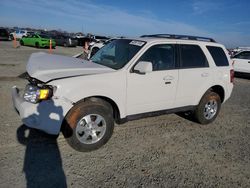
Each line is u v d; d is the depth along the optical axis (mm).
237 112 6930
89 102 3791
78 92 3598
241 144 4762
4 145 3893
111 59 4520
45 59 4371
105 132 3992
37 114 3473
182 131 5141
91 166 3539
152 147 4297
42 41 26000
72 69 3855
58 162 3557
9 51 18953
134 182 3268
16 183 3029
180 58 4855
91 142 3912
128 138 4566
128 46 4578
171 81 4648
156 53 4516
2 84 7590
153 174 3490
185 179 3441
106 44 5289
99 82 3785
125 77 4055
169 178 3428
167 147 4348
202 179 3480
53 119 3514
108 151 4012
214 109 5660
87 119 3799
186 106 5137
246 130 5551
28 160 3537
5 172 3215
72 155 3787
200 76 5121
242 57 13641
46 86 3475
